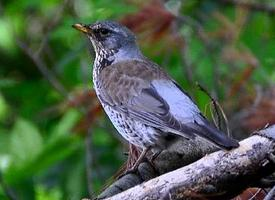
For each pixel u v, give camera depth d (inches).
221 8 608.4
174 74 571.5
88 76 578.6
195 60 561.0
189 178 358.3
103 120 561.6
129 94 437.4
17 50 695.1
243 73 507.2
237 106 503.5
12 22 693.9
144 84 439.5
